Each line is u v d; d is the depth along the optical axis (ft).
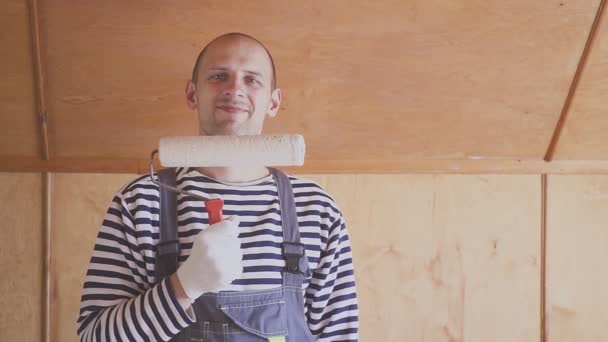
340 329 4.06
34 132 5.74
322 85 5.88
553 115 6.23
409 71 5.90
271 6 5.49
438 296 6.33
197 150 3.35
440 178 6.36
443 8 5.65
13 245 5.82
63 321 5.88
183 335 3.59
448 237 6.35
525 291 6.43
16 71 5.45
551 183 6.48
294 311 3.71
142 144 5.92
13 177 5.83
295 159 3.40
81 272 5.91
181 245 3.67
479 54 5.89
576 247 6.47
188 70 5.68
